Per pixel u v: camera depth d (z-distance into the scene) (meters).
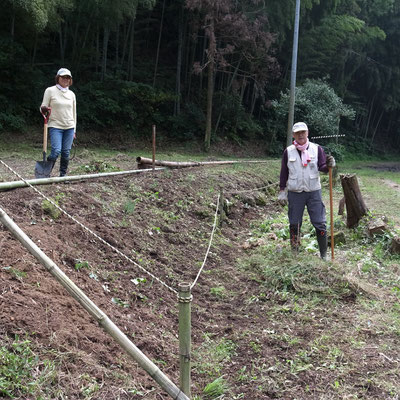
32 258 3.78
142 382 3.02
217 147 22.83
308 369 3.56
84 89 19.75
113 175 7.70
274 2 22.34
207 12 20.36
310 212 5.98
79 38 20.91
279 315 4.58
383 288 5.34
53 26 16.69
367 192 13.14
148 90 21.06
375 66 32.91
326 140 23.14
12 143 15.82
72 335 3.06
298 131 5.69
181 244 6.16
